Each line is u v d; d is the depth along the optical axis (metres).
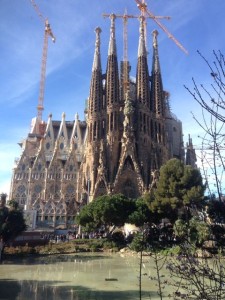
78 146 157.62
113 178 121.88
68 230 95.12
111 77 135.38
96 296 24.45
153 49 148.88
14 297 24.06
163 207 65.06
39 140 159.50
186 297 9.30
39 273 35.16
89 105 136.62
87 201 114.50
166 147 134.75
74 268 39.00
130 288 27.05
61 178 136.88
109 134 127.88
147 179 123.69
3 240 46.84
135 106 135.25
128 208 68.69
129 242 63.38
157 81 142.38
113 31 143.00
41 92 192.38
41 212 124.19
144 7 181.88
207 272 8.42
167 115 160.12
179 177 66.12
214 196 7.96
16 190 136.62
